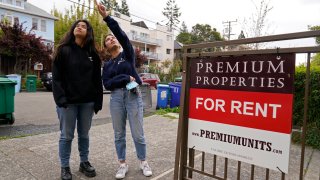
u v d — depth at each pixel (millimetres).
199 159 4188
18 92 16719
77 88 3248
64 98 3139
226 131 2451
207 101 2557
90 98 3383
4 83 6395
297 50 2064
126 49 3465
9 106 6570
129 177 3453
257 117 2285
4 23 20844
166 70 33906
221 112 2477
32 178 3381
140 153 3533
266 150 2254
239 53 2330
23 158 4062
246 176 3568
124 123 3529
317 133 5090
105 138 5293
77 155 4250
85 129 3486
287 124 2145
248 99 2326
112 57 3584
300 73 5590
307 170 3824
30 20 28922
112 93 3496
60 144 3324
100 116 8250
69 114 3260
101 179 3402
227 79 2434
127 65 3469
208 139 2564
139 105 3484
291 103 2121
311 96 5387
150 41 48344
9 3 27938
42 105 10453
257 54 2264
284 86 2150
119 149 3496
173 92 9945
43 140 5062
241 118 2367
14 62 21625
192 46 2625
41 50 20438
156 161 4059
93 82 3445
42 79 19609
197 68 2613
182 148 2734
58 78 3170
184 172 2773
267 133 2240
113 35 3566
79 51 3307
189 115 2680
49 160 3994
